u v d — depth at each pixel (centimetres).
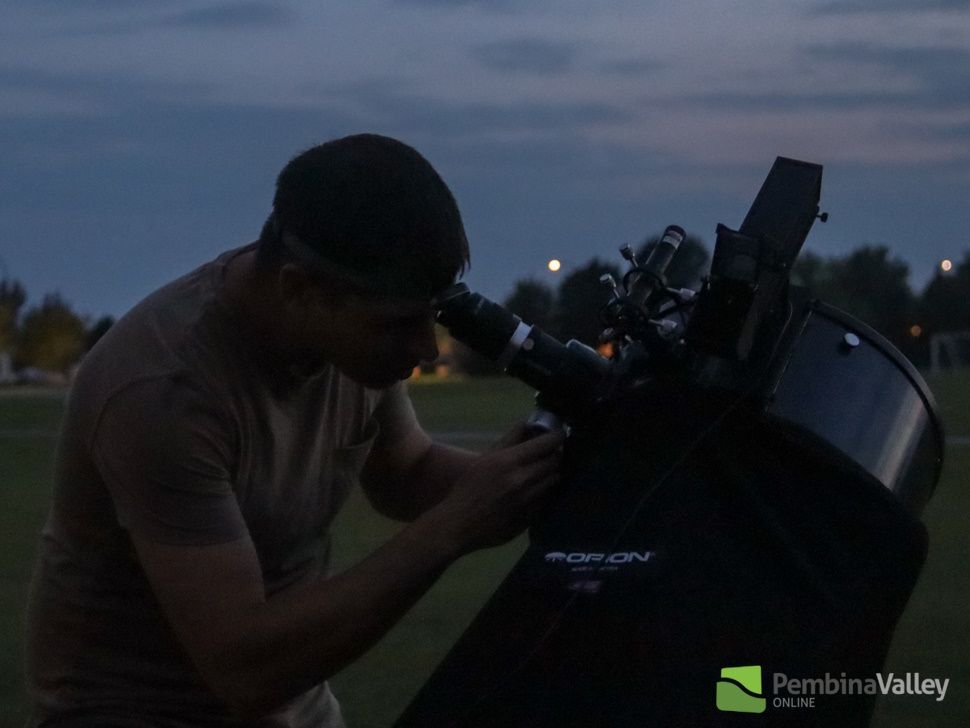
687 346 184
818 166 196
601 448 184
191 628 186
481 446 1449
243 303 194
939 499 958
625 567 174
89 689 209
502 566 707
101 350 195
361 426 221
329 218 181
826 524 174
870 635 173
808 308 196
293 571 219
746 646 170
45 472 1287
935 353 5338
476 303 190
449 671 181
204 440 188
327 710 241
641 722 169
